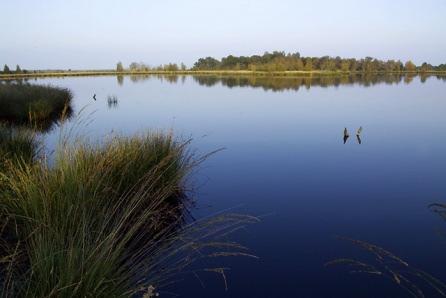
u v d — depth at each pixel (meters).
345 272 5.26
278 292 4.73
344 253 5.82
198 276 4.99
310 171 10.40
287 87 50.44
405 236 6.45
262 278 5.03
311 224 6.88
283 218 7.12
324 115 22.69
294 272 5.22
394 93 39.25
